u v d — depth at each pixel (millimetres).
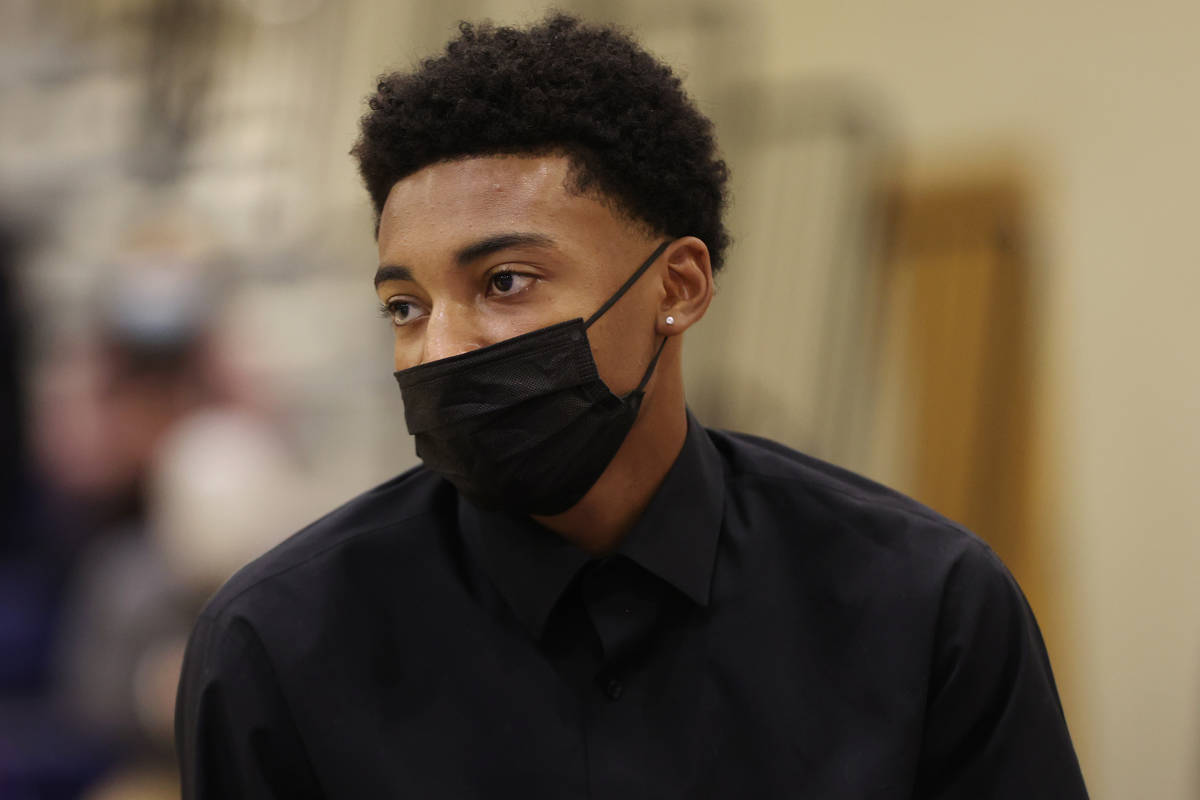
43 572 8992
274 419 10938
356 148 4312
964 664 4250
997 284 13383
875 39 13805
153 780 7484
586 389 4070
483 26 4355
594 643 4312
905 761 4141
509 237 3938
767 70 14000
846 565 4414
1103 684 13156
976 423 13398
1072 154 13297
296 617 4273
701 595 4332
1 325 9219
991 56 13531
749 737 4211
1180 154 12977
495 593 4379
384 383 12859
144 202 14055
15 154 15156
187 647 4426
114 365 10125
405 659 4289
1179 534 12938
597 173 4055
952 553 4359
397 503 4625
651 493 4418
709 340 13969
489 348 3979
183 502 8773
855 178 13703
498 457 4070
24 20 15906
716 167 4465
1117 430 13156
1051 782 4262
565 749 4176
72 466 9805
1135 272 13125
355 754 4148
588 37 4250
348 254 13406
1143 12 13070
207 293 10859
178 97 14664
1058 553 13273
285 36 14484
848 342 13672
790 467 4715
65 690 8359
